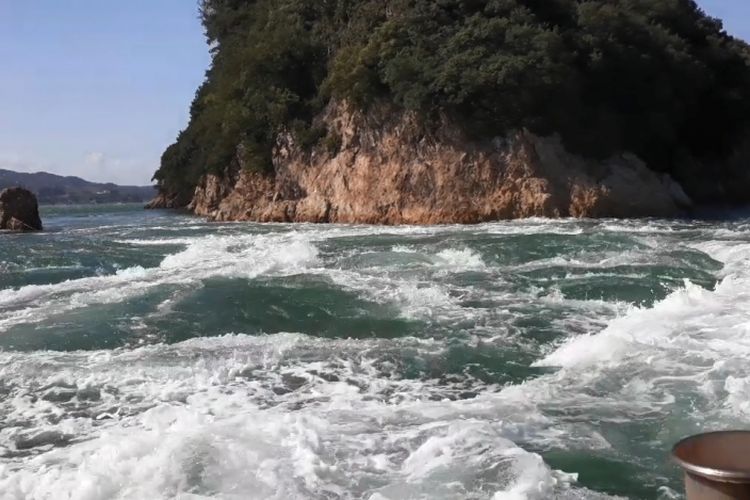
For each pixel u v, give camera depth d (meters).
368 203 30.64
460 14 31.86
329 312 11.96
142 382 8.67
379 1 33.81
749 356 8.93
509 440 6.70
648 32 34.94
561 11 33.59
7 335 10.88
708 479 3.58
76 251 19.16
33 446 6.98
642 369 8.62
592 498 5.74
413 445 6.64
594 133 31.05
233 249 18.77
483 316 11.63
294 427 6.96
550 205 28.42
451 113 29.31
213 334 10.98
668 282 13.44
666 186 33.09
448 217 28.72
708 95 39.16
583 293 12.94
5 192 29.02
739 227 23.17
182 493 5.67
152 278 14.91
